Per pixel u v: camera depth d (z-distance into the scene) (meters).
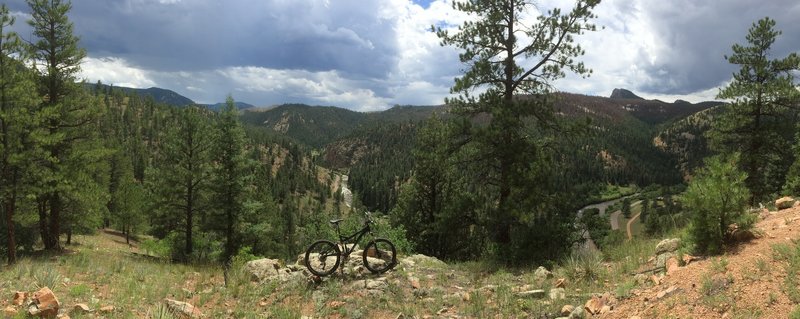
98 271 10.70
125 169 55.12
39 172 19.09
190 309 7.20
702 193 7.30
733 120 23.41
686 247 7.55
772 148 21.95
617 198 177.38
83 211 25.47
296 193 161.75
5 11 16.69
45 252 21.59
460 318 6.84
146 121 163.25
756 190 21.59
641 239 11.45
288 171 177.75
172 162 27.72
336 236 16.98
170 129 28.03
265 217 35.12
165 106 199.38
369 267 9.38
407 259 11.32
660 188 179.75
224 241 28.38
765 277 5.37
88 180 23.41
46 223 23.81
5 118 16.70
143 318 6.96
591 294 6.88
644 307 5.75
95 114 23.53
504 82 15.79
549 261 10.69
